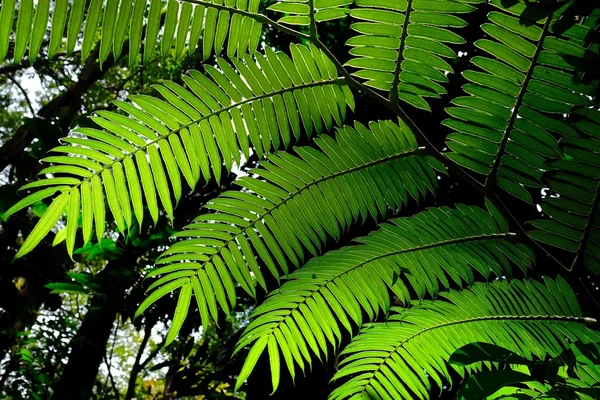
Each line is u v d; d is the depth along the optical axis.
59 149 1.58
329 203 1.69
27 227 4.52
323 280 1.77
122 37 1.44
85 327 5.64
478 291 1.74
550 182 1.59
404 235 1.70
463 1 1.50
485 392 1.62
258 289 4.07
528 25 1.49
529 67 1.52
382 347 1.87
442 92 1.57
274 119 1.61
